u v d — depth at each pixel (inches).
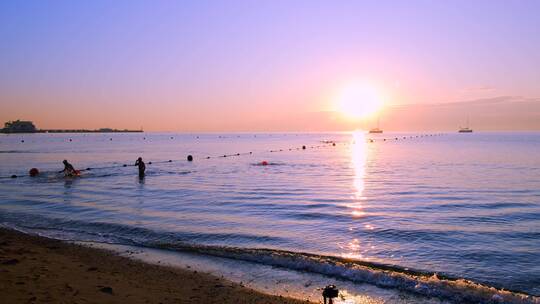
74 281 428.1
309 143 6619.1
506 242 702.5
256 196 1203.9
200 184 1508.4
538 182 1551.4
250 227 793.6
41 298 358.0
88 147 5064.0
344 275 520.1
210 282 487.2
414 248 663.1
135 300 392.2
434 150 4060.0
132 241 684.7
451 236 738.8
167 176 1798.7
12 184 1487.5
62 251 601.0
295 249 649.6
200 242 685.3
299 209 992.2
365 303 439.2
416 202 1107.3
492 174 1850.4
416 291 471.2
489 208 1018.7
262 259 583.5
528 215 928.9
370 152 3887.8
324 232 760.3
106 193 1258.0
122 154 3595.0
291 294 458.3
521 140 7234.3
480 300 447.5
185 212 944.3
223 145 5821.9
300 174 1909.4
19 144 6048.2
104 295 392.8
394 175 1843.0
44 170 2065.7
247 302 423.8
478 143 5866.1
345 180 1647.4
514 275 541.3
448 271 555.5
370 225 819.4
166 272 520.7
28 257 521.3
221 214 923.4
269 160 2893.7
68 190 1322.6
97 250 621.6
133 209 979.9
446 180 1628.9
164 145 5802.2
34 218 871.1
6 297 351.3
